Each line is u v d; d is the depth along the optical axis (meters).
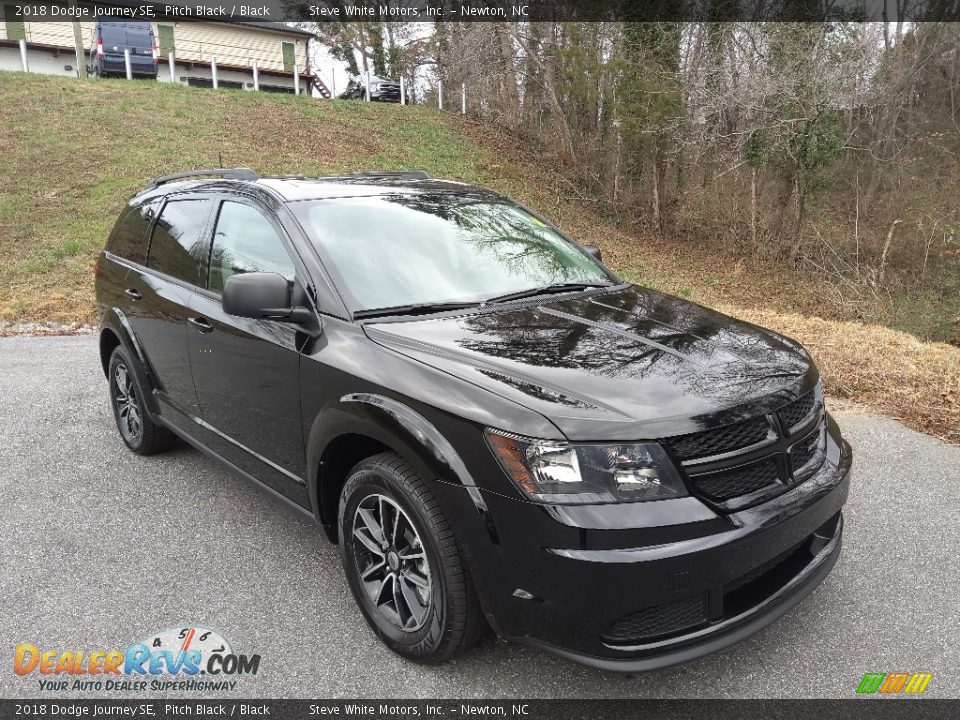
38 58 31.00
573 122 24.19
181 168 17.09
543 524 2.21
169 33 34.47
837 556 2.83
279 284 2.91
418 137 24.80
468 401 2.40
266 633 2.90
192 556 3.46
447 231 3.58
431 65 34.41
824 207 20.05
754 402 2.44
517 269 3.53
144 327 4.19
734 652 2.80
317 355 2.90
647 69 19.45
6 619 2.97
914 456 4.74
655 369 2.54
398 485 2.54
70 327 8.80
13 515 3.85
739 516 2.32
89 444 4.87
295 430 3.08
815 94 17.06
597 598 2.19
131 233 4.62
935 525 3.79
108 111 20.28
